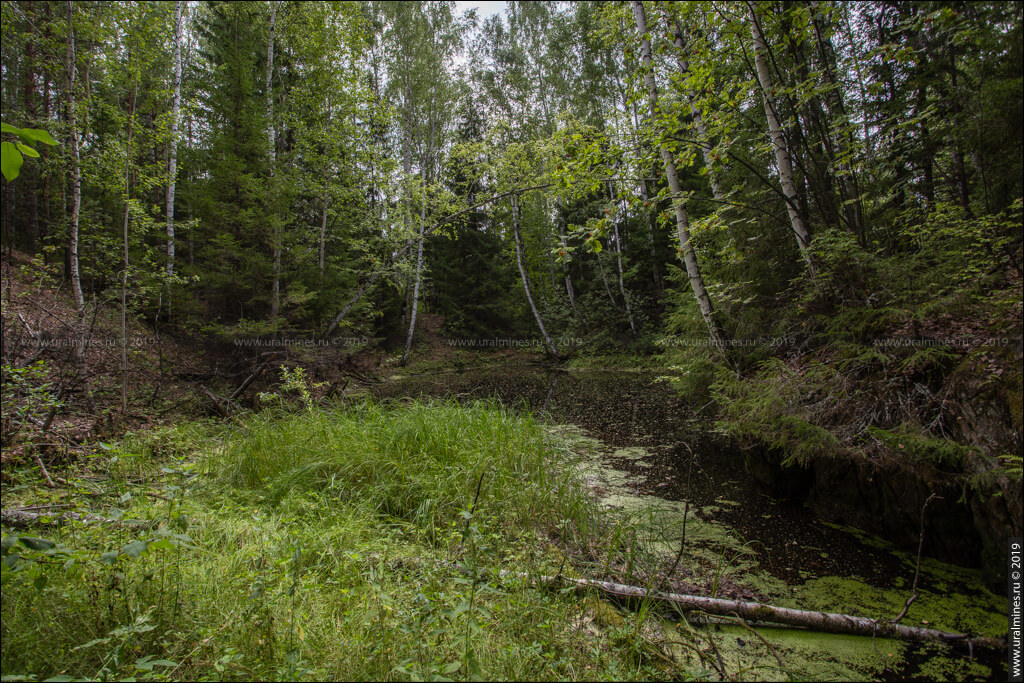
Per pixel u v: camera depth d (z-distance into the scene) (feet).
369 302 46.34
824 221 17.31
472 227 67.05
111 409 19.10
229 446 14.46
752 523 12.92
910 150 19.27
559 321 65.62
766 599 9.48
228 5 37.37
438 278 67.15
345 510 10.99
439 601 7.13
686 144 15.88
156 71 36.99
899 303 14.10
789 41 16.37
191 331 32.68
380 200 43.86
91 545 7.16
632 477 16.56
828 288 15.74
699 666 7.48
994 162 17.92
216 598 6.69
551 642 7.20
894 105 20.36
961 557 10.69
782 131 17.33
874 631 8.37
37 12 20.03
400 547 9.83
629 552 10.89
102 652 5.49
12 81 35.27
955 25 12.88
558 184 16.25
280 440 14.16
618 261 61.16
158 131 25.25
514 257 67.00
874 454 11.98
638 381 42.68
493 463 13.83
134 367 25.76
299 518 10.37
